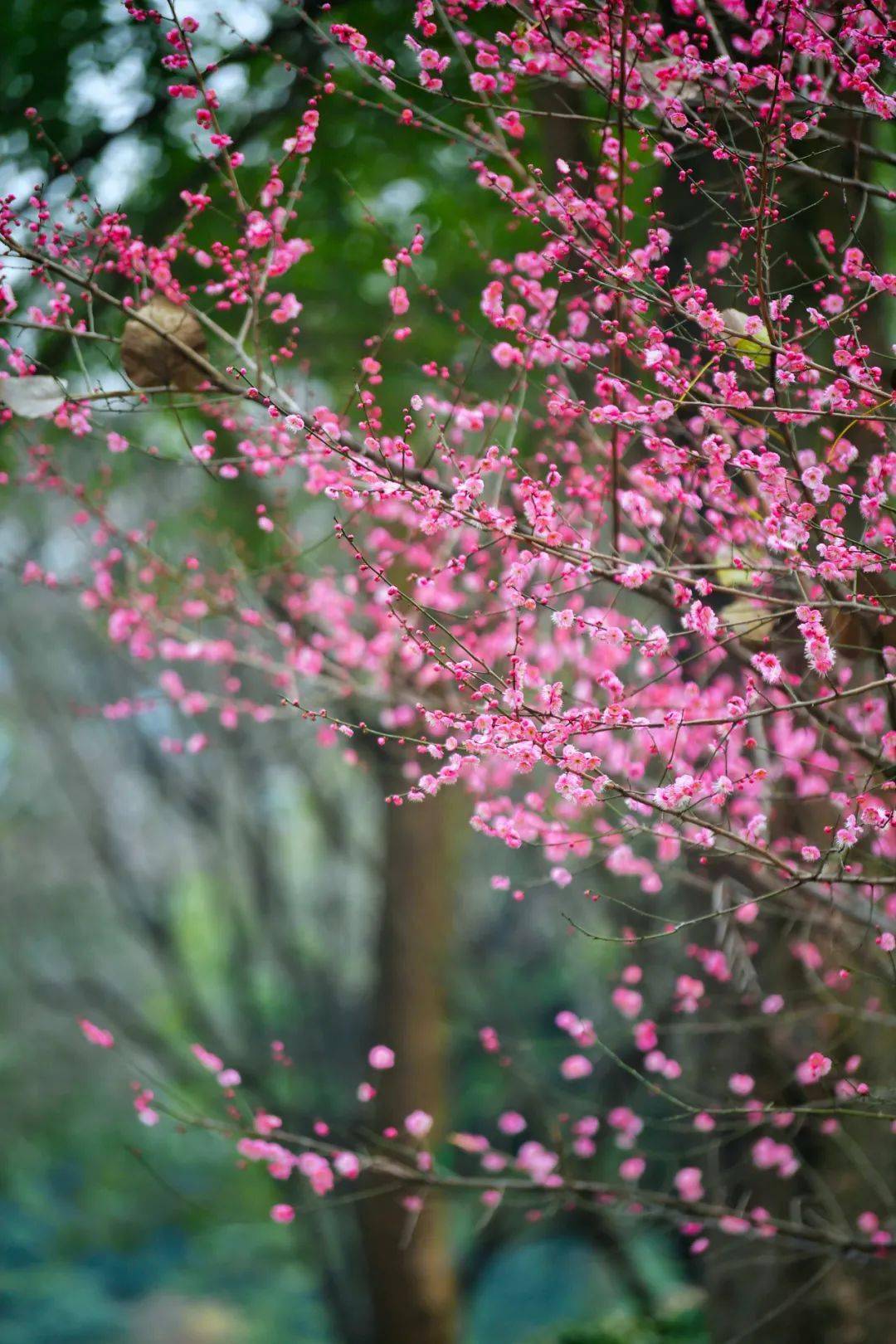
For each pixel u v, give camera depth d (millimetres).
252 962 15953
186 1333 20109
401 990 11172
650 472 3709
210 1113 13312
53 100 7395
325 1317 19062
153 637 5785
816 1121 5164
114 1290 21797
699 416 3961
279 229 4129
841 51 3416
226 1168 21297
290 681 5469
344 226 8016
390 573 5602
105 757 18781
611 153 3656
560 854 4562
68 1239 22828
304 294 8289
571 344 3902
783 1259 4848
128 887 16312
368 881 15781
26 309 5469
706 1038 5586
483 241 8148
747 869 4754
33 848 22344
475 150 5109
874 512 3273
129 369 3955
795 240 4805
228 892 15477
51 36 7254
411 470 3676
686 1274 9477
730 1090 5406
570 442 4566
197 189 7043
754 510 3799
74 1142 23922
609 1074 8305
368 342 4141
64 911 22141
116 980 21734
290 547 5672
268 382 4109
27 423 5266
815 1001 5207
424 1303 10531
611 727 3148
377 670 5453
